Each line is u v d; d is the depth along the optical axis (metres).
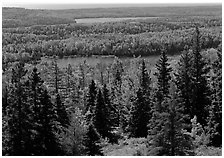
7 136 27.00
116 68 83.88
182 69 36.06
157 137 24.38
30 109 28.02
